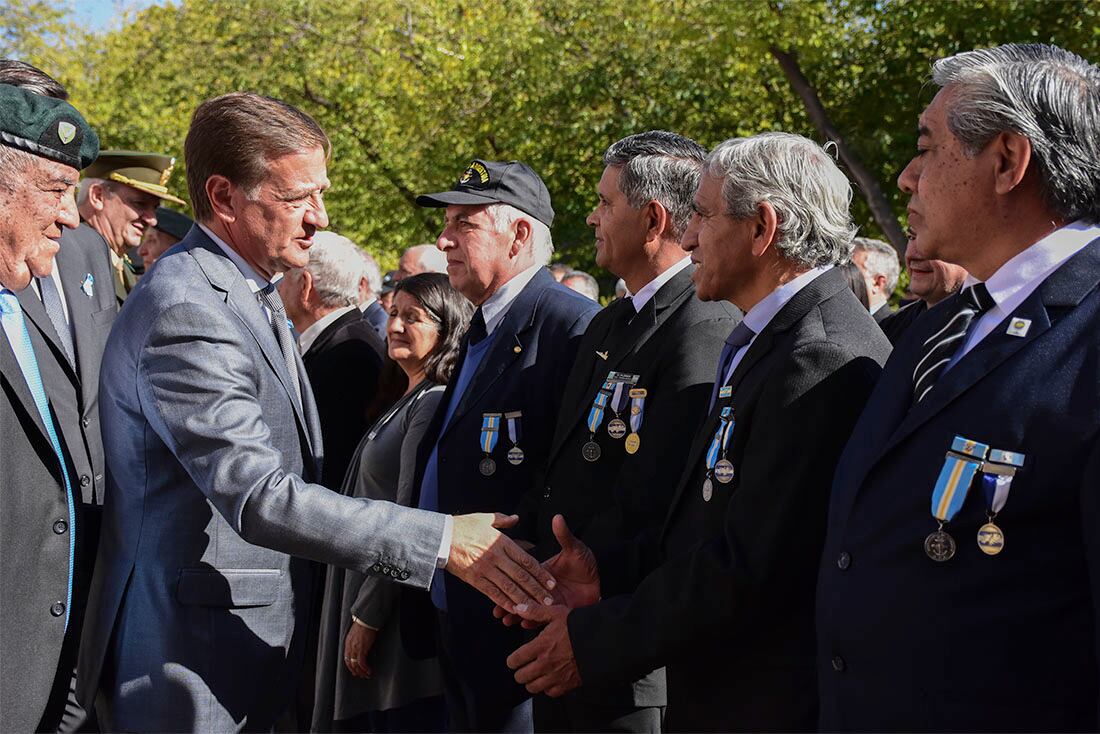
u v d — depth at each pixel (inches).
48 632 89.0
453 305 150.0
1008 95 69.9
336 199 698.2
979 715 65.5
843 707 73.0
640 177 115.1
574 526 112.7
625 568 100.5
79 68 855.1
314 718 151.9
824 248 90.6
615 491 107.8
